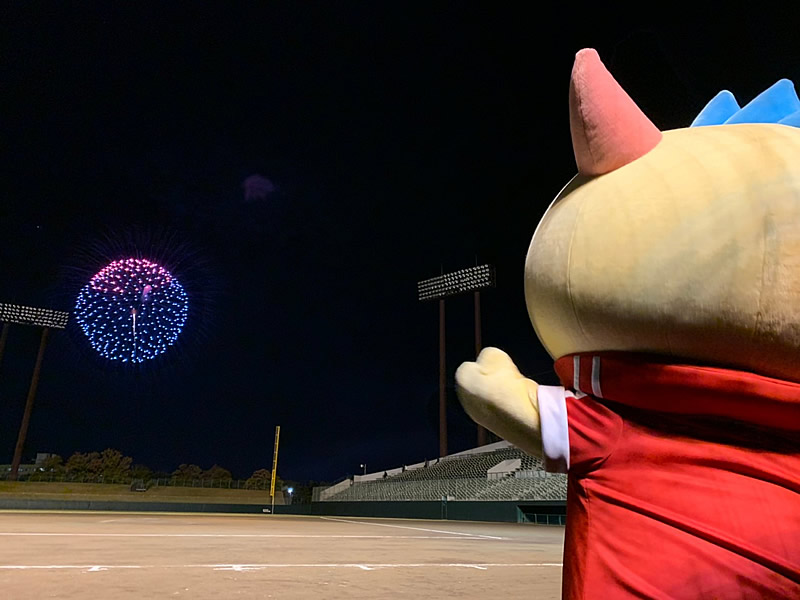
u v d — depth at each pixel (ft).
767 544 4.48
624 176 5.23
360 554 32.78
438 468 129.70
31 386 154.20
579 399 5.30
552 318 5.50
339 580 22.31
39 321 159.22
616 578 4.64
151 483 157.48
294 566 26.37
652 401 4.97
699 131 5.66
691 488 4.74
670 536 4.62
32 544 35.29
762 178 4.84
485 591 20.31
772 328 4.58
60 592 18.75
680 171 5.04
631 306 4.81
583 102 5.22
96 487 151.02
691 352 4.84
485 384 5.42
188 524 65.82
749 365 4.79
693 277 4.66
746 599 4.35
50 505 117.60
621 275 4.84
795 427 4.75
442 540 45.83
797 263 4.57
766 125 5.69
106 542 37.47
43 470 176.24
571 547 5.10
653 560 4.58
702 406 4.81
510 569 26.84
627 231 4.88
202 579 21.90
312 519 99.50
